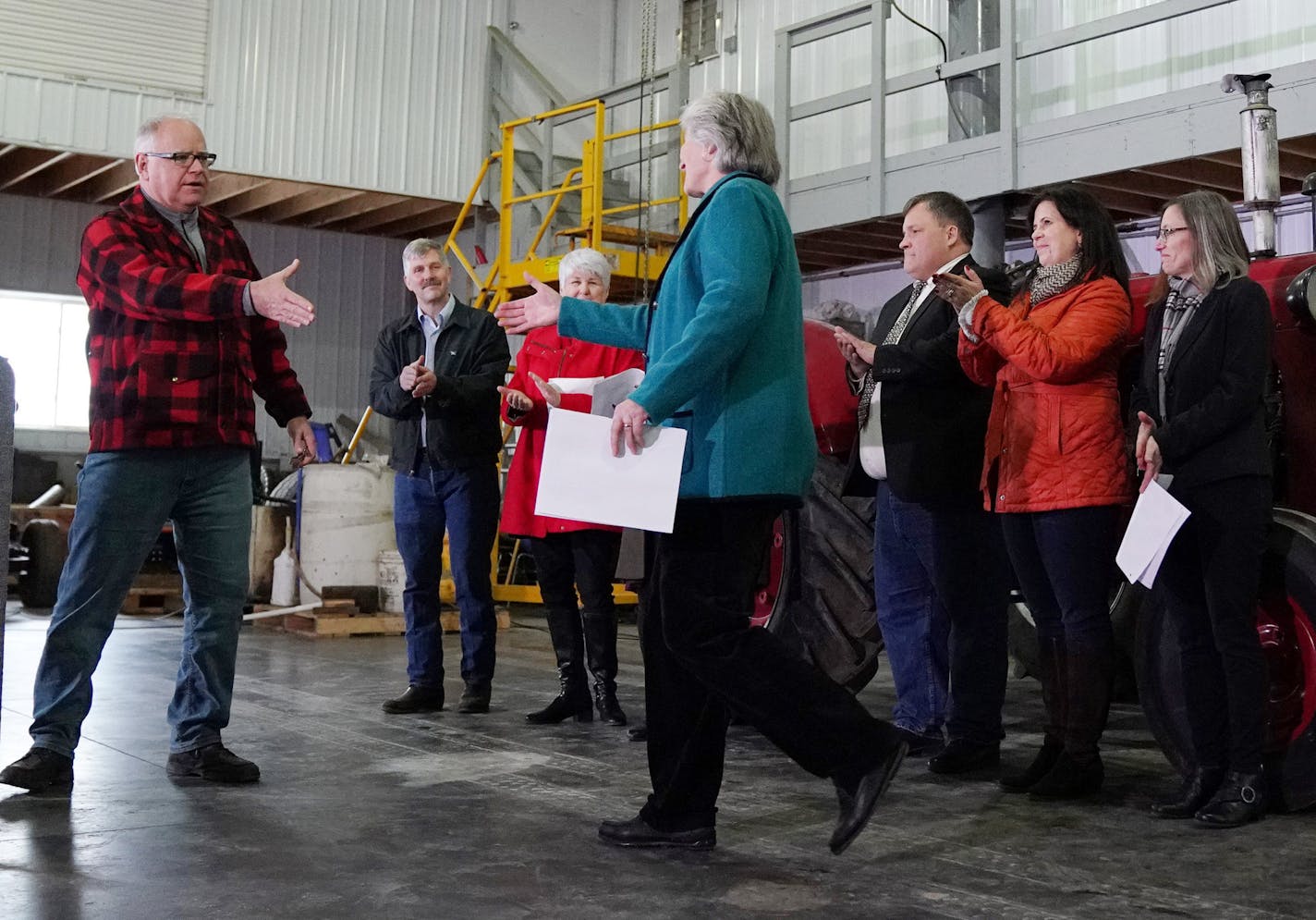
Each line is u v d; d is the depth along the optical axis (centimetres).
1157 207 802
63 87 995
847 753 200
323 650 579
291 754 315
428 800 262
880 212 819
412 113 1148
